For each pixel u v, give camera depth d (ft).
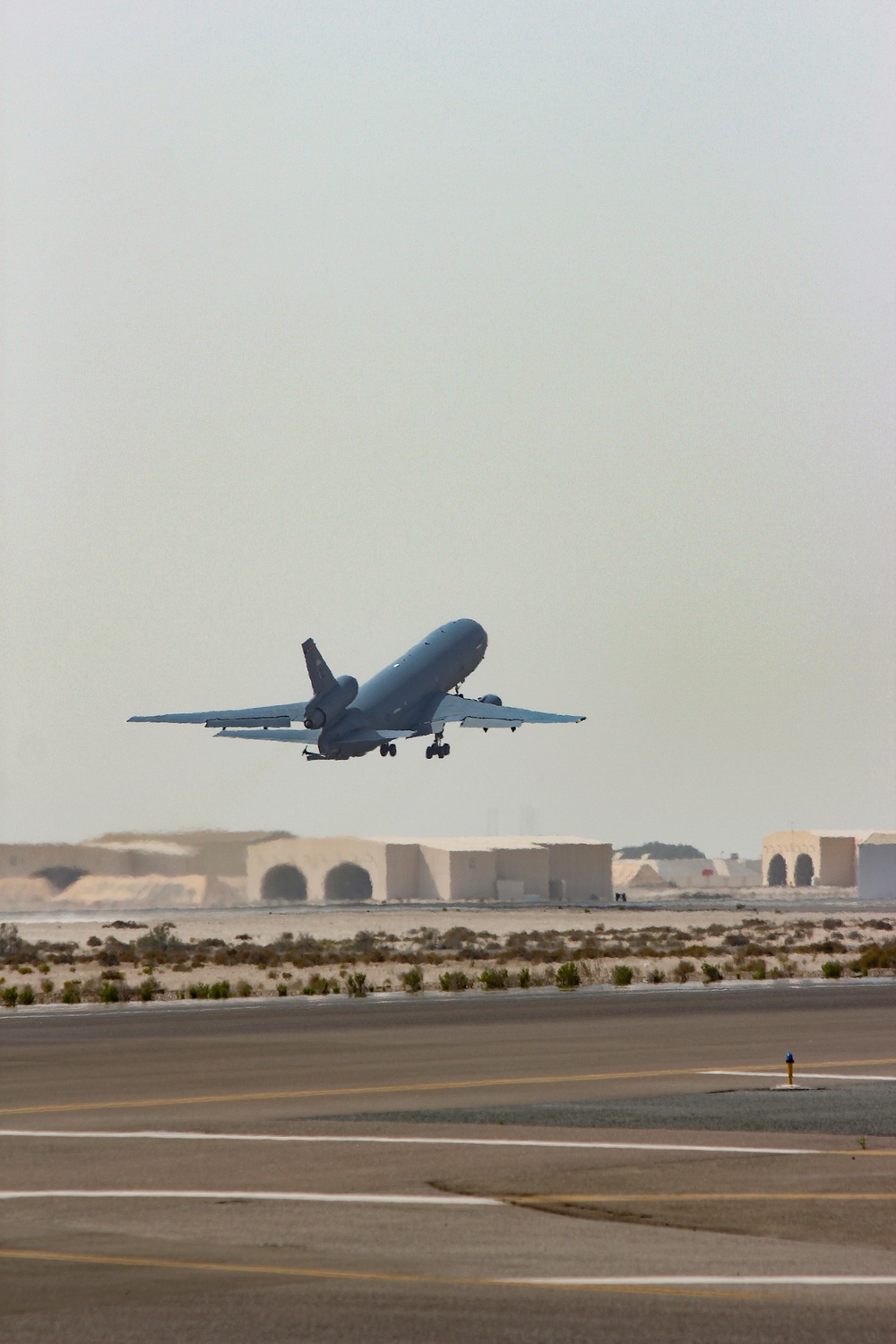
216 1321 149.07
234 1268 171.12
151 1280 165.48
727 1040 429.79
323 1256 176.96
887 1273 168.86
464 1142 259.80
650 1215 200.34
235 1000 623.36
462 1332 144.77
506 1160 241.35
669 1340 142.10
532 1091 326.24
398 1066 375.04
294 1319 149.59
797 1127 273.33
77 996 628.69
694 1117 286.46
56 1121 287.28
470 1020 505.25
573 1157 244.22
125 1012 556.92
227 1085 340.59
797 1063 374.63
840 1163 237.86
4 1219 198.39
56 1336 144.05
